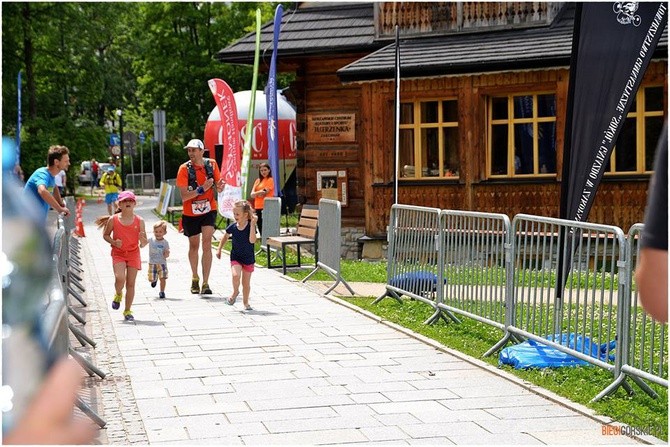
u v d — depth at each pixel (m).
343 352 8.70
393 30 20.77
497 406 6.57
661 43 16.03
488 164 18.67
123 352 8.88
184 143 65.38
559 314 7.75
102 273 16.28
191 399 6.91
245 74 49.59
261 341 9.34
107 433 5.98
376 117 19.55
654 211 2.08
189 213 13.12
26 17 45.16
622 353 6.71
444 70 18.27
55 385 1.43
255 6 50.16
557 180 17.97
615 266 7.10
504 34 19.50
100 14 49.41
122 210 10.92
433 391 7.05
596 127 8.53
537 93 18.11
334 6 23.25
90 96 51.56
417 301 11.79
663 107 16.86
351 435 5.85
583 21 8.55
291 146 28.53
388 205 19.59
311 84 21.95
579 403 6.55
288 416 6.36
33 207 1.59
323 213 14.20
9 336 1.44
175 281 14.81
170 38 50.19
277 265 16.80
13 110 46.06
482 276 9.25
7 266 1.50
